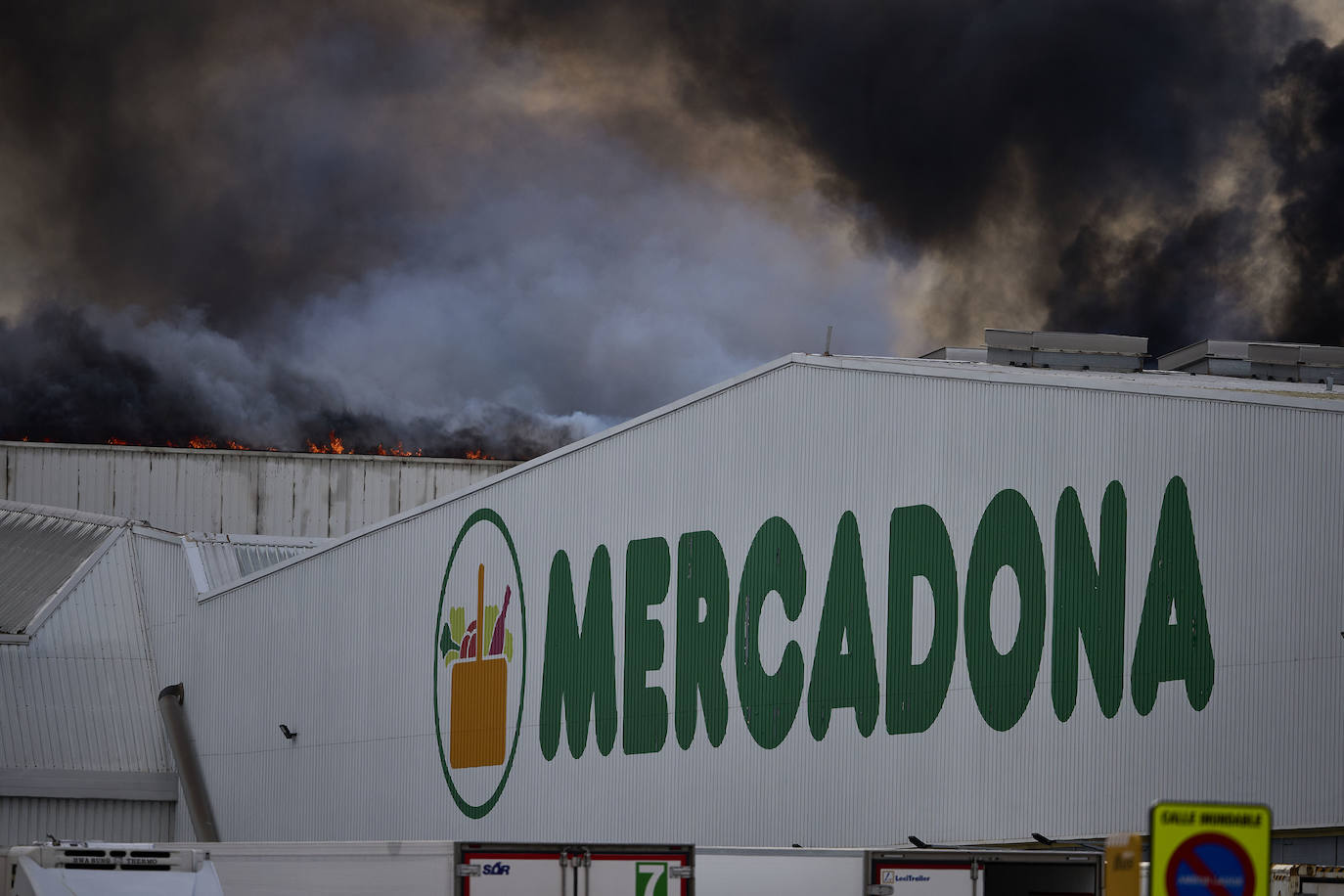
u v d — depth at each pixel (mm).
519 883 48750
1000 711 68938
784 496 79938
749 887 50062
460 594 101188
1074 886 49188
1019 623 68875
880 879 49469
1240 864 21641
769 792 78312
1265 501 62812
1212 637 63312
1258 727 61812
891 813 72500
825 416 78375
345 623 111125
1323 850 60406
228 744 121062
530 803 93188
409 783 103500
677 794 83500
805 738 77062
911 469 74062
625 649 88000
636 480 89000
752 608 80688
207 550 132000
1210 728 62938
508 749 95438
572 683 91312
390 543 108125
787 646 78688
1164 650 64500
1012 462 70188
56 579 136375
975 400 71875
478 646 99000
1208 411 64625
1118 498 66562
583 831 89000
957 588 71375
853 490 76562
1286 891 56562
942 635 71688
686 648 84188
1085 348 94062
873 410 76188
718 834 80812
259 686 118688
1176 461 65125
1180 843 21625
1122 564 66062
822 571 77500
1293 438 62344
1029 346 93125
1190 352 98438
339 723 110438
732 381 83688
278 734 116125
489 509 99812
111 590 135250
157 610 132875
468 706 99250
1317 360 98562
